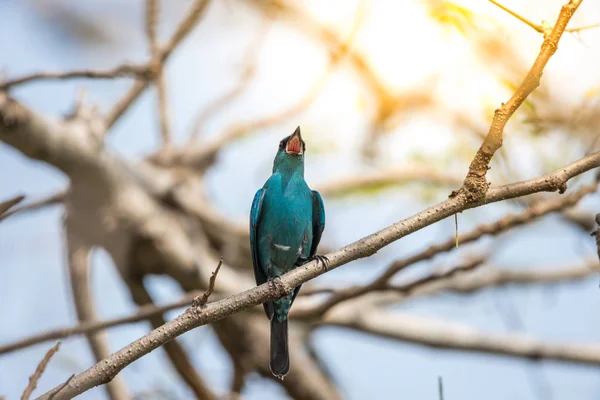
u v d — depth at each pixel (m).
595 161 7.59
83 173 12.52
